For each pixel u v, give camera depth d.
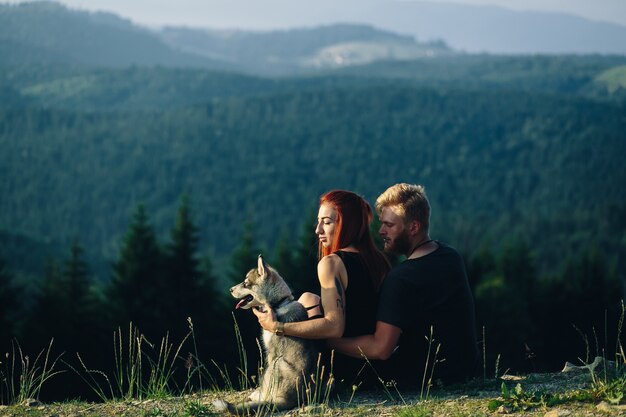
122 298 34.34
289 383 5.41
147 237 36.50
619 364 5.95
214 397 6.05
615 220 158.88
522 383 5.63
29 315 32.31
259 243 105.44
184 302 34.56
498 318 40.59
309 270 37.31
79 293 34.84
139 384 6.55
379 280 5.56
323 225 5.59
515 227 163.50
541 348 44.59
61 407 5.93
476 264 45.19
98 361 29.97
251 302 5.55
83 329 30.91
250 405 5.30
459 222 163.00
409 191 5.53
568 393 5.10
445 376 5.54
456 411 4.97
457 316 5.50
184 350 31.14
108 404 5.97
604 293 48.91
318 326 5.28
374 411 5.15
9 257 134.38
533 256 53.53
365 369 5.72
